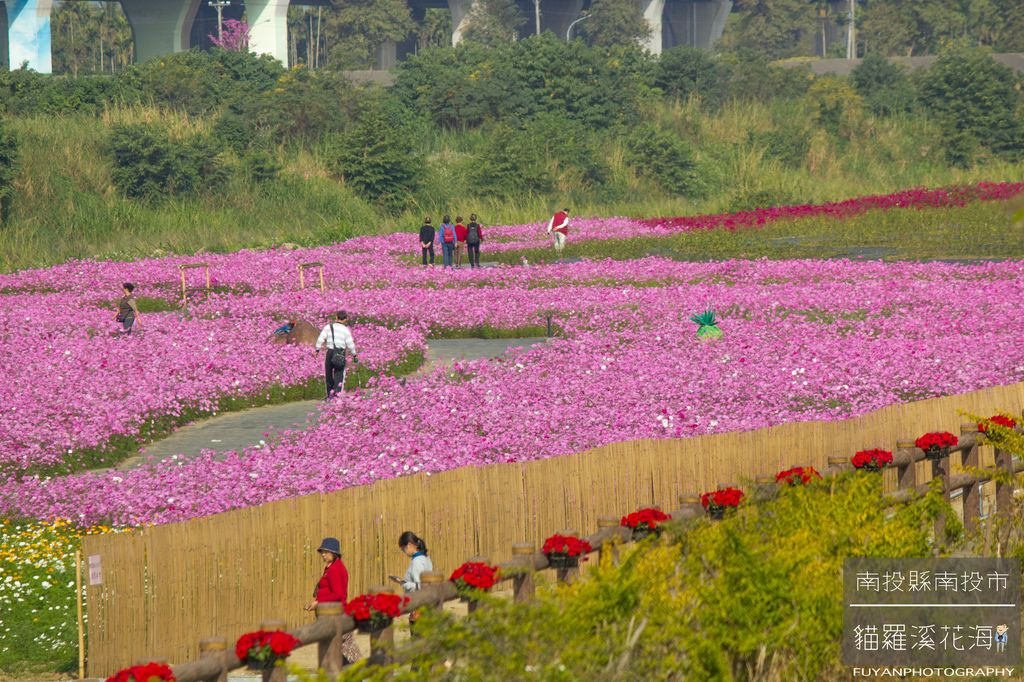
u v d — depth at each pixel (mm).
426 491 25062
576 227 113688
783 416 36281
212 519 22469
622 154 151500
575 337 54031
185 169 122062
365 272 82750
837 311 59188
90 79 145125
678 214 130875
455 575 17953
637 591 14078
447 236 87062
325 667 16531
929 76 184750
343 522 24125
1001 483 24062
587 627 13680
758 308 60469
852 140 172000
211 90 151125
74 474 35625
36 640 23609
